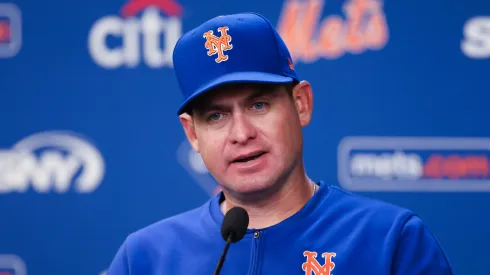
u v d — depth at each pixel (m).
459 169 11.68
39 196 11.82
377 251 5.68
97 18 11.86
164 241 6.21
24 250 11.79
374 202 6.04
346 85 11.75
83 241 11.82
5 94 11.80
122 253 6.30
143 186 11.82
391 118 11.71
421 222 5.84
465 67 11.71
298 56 11.77
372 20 11.75
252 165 5.64
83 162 11.84
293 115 5.80
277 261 5.79
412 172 11.67
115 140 11.84
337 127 11.71
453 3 11.73
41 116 11.83
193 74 5.82
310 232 5.88
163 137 11.83
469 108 11.69
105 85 11.84
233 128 5.62
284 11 11.82
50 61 11.84
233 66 5.73
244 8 11.84
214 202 6.34
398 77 11.72
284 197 5.96
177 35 11.86
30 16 11.84
